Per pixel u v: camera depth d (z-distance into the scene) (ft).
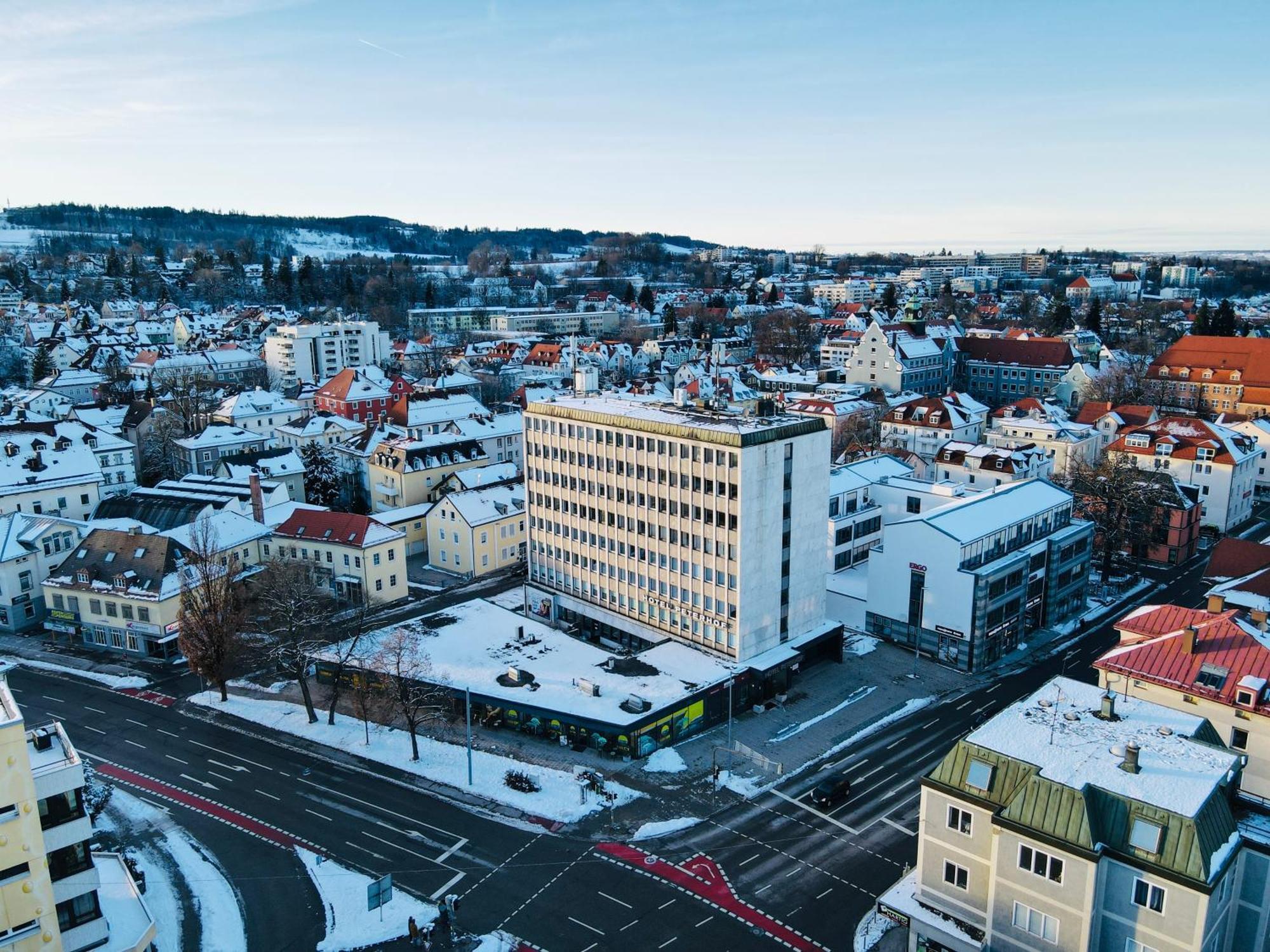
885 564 372.38
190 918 217.15
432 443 538.06
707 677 313.53
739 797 266.57
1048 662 356.79
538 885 227.61
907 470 481.46
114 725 311.06
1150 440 536.83
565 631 388.16
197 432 628.28
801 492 337.11
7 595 387.34
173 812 260.62
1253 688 215.51
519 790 269.44
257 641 365.81
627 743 286.46
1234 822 173.47
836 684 338.95
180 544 379.14
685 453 328.29
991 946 182.70
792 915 216.33
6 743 161.07
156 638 361.30
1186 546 472.03
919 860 196.95
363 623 381.60
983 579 340.59
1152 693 232.12
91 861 180.96
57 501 461.78
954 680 341.82
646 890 225.35
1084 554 404.77
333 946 207.41
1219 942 172.35
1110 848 166.30
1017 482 440.86
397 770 282.36
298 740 301.43
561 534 392.27
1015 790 179.52
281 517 456.04
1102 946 171.94
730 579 322.34
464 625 366.22
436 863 237.25
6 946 164.45
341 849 243.40
